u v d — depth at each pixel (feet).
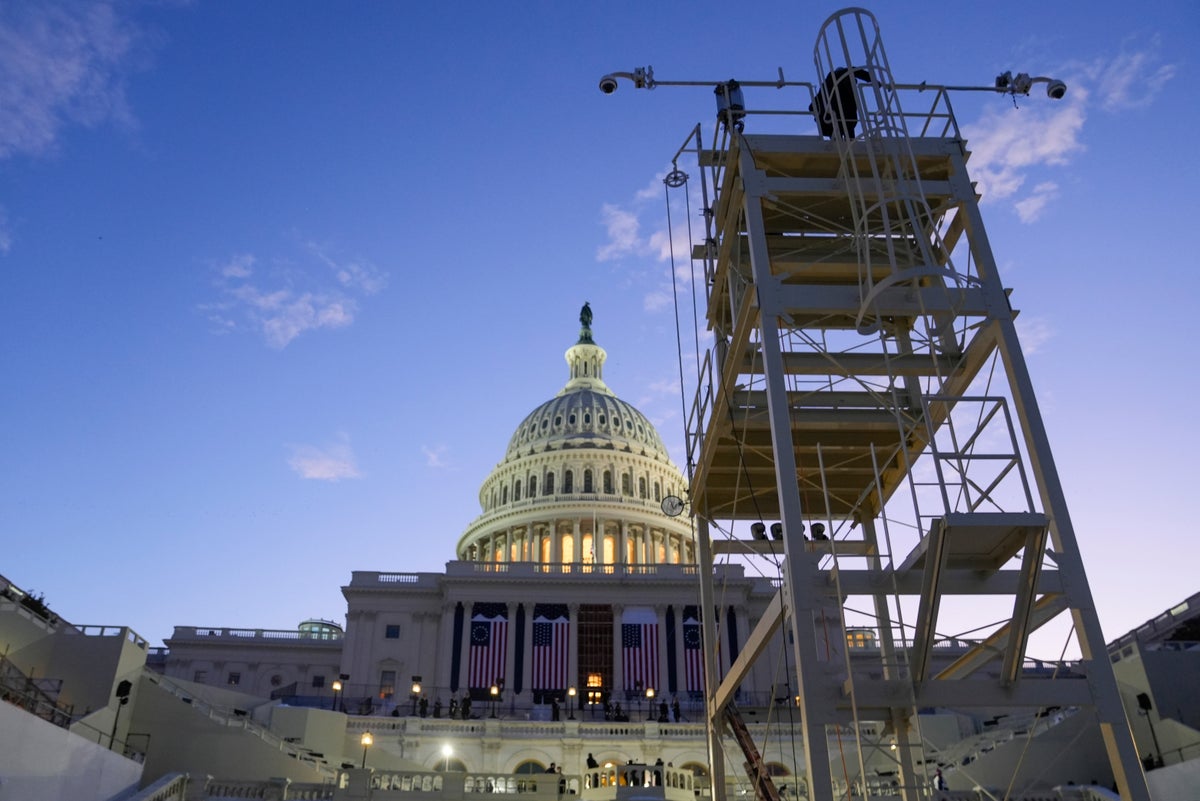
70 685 159.12
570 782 144.25
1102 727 63.41
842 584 66.64
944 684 64.80
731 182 86.48
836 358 84.07
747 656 89.92
